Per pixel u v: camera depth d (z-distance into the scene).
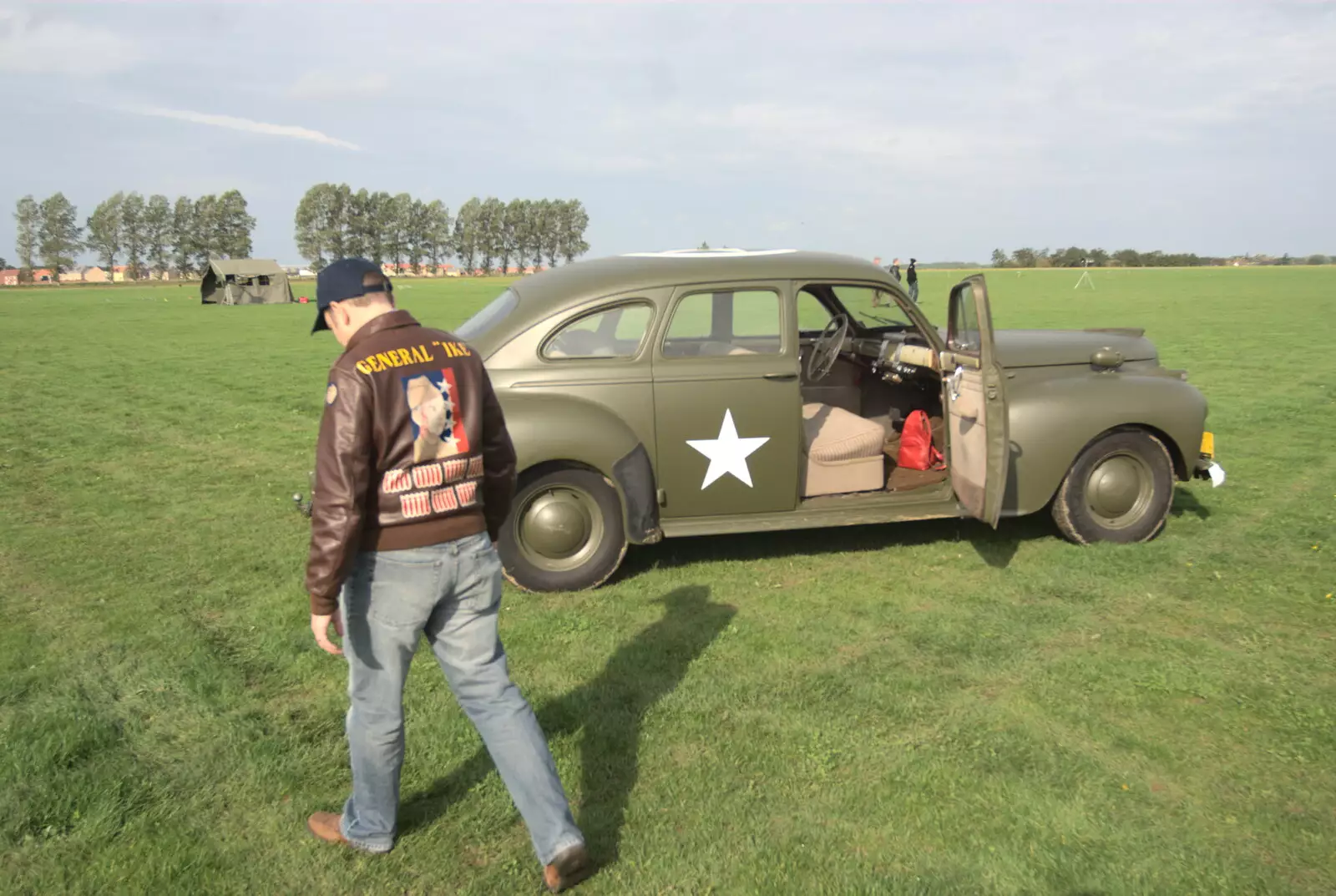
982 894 2.56
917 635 4.33
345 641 2.56
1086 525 5.48
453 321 27.39
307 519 6.72
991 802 3.00
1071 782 3.09
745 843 2.81
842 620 4.56
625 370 5.00
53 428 10.55
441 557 2.47
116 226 121.88
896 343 6.00
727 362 5.08
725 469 5.13
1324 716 3.47
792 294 5.23
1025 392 5.35
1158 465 5.49
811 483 5.43
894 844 2.79
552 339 5.02
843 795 3.04
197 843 2.88
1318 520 5.93
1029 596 4.81
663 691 3.81
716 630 4.46
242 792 3.16
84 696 3.87
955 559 5.45
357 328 2.47
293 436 10.09
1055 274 77.12
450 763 3.31
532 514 4.96
